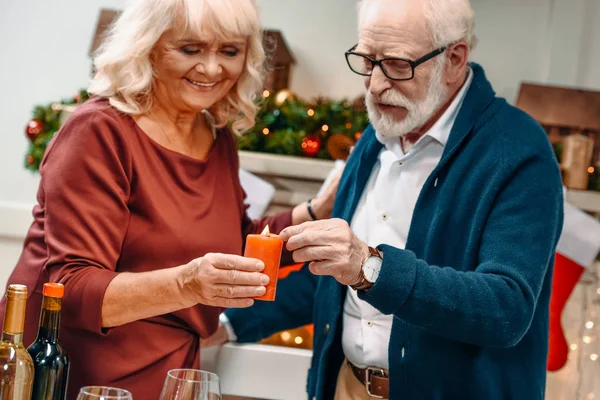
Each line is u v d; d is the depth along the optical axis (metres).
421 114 1.67
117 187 1.59
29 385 1.14
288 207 3.24
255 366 2.50
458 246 1.62
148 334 1.64
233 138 1.93
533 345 1.66
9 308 1.13
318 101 3.34
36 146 3.30
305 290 2.17
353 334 1.78
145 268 1.63
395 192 1.77
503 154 1.62
